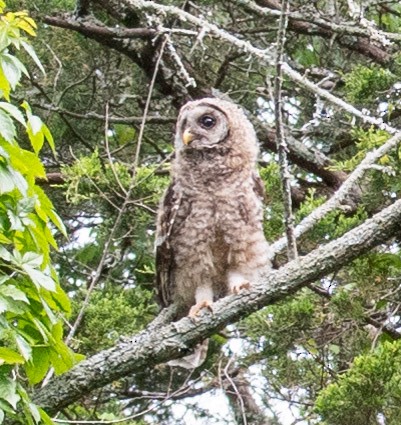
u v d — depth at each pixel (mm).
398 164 12359
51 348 8102
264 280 8344
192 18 10625
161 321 10992
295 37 17156
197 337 8336
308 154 14781
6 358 7156
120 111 17375
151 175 13484
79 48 16594
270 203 12859
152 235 14844
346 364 12875
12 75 7508
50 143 7801
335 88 16844
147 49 14930
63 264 15898
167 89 15266
